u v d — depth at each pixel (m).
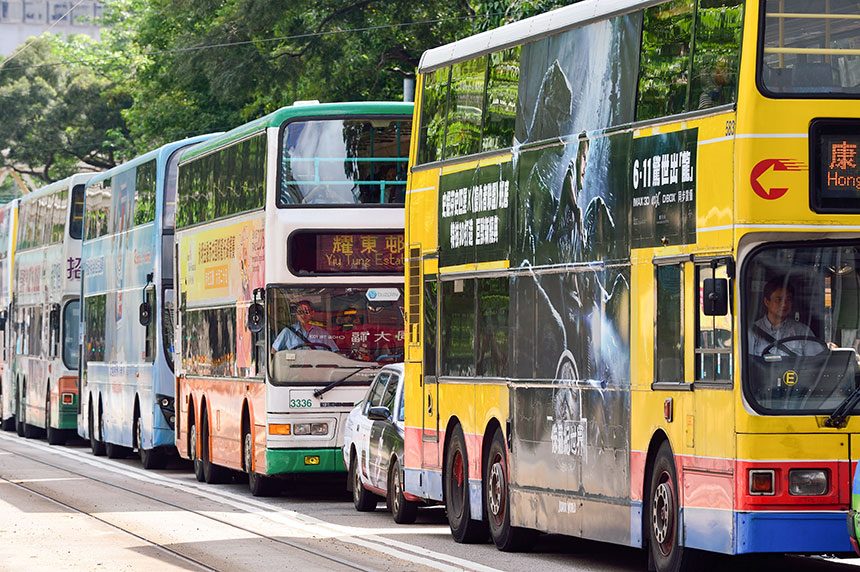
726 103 27.97
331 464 50.16
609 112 32.03
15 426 101.50
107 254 74.75
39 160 171.75
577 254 33.03
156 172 66.25
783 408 27.05
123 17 177.25
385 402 45.66
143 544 38.06
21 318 93.94
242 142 54.06
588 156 32.75
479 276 37.81
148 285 66.06
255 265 51.84
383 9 96.50
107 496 52.31
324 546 37.47
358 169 50.97
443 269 39.91
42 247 88.38
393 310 50.72
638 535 30.50
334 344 50.47
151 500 50.88
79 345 80.38
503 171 36.72
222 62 99.25
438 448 39.97
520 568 33.09
